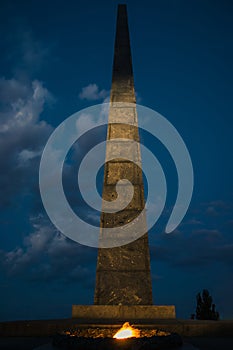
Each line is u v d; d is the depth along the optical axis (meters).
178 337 4.65
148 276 8.70
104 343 4.22
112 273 8.75
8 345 5.54
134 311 7.68
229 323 6.43
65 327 6.41
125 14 12.11
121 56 11.39
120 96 10.76
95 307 7.75
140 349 4.22
